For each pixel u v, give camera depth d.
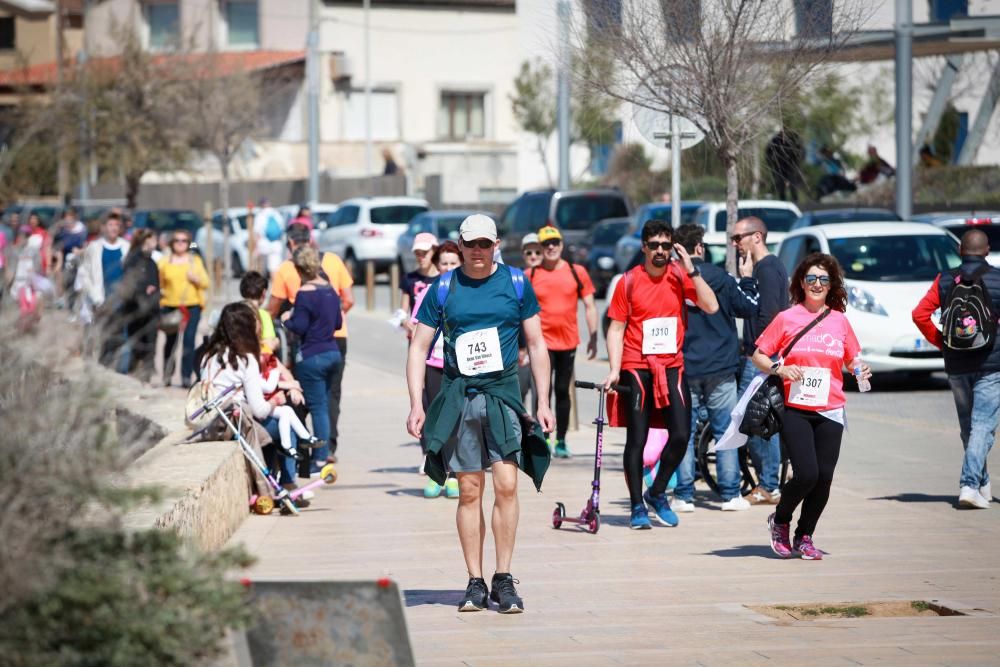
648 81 22.33
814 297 15.48
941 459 22.77
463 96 102.88
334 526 17.84
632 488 17.39
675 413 17.28
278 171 97.81
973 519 17.81
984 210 52.72
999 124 59.31
